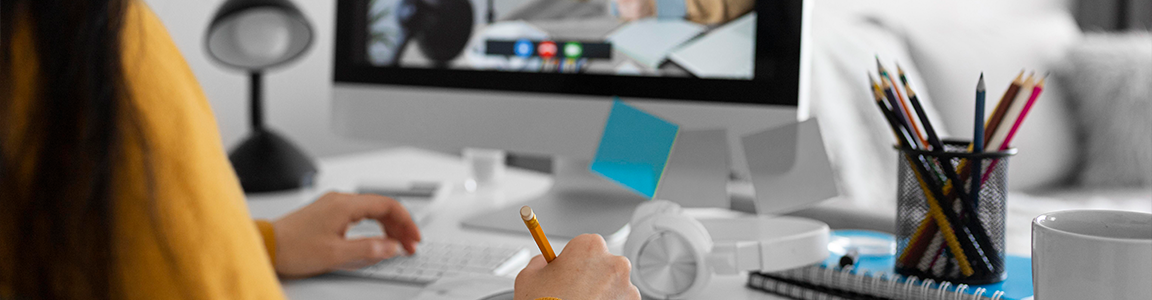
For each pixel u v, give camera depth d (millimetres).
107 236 344
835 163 1459
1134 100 1472
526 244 794
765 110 744
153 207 350
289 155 1130
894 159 1447
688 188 731
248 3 1119
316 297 619
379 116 990
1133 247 399
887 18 1682
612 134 736
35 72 338
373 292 632
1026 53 1628
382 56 984
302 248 667
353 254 673
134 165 346
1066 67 1582
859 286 570
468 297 567
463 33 921
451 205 1027
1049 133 1584
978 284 557
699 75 780
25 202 344
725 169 720
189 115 373
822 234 611
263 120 1220
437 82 942
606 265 490
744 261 595
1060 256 428
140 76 354
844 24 1646
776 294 618
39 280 356
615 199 938
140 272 353
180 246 358
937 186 555
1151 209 1385
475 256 710
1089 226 472
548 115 871
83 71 336
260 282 400
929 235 565
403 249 724
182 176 361
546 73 870
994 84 1651
